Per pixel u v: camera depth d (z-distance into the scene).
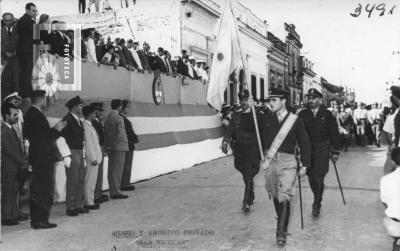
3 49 8.38
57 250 5.07
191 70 15.30
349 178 10.23
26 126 6.09
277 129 5.43
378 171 11.34
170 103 12.84
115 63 10.09
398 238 4.49
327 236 5.49
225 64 7.61
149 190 9.21
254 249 5.00
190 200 7.98
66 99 8.52
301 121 5.47
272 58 29.64
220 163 13.82
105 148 8.39
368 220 6.31
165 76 12.52
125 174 9.27
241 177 10.64
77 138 6.96
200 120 14.62
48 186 6.16
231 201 7.82
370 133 19.77
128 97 10.61
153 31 17.42
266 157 5.44
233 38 7.39
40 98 6.28
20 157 6.41
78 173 7.06
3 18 8.71
